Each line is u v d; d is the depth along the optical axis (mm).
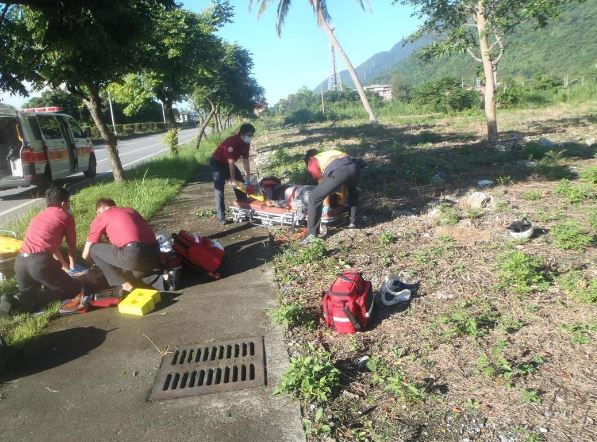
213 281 5699
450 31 15000
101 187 11945
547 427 2914
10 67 9008
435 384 3398
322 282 5348
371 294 4434
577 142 13570
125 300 5020
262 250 6625
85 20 8062
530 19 13281
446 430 2973
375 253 6066
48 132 13570
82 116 52969
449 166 11023
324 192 6500
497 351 3613
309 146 18484
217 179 7906
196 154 19047
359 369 3688
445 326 4121
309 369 3465
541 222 6645
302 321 4473
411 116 34031
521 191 8438
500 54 14617
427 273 5293
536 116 23297
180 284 5664
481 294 4645
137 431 3191
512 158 11570
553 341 3768
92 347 4340
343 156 6609
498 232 6367
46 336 4602
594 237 5832
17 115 12211
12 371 4047
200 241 5773
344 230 7125
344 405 3291
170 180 12742
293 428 3113
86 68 10648
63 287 5320
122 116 64812
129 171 15422
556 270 5031
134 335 4508
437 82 37781
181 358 4059
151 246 5309
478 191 8680
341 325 4176
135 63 11703
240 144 7746
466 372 3492
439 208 7551
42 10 7738
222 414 3299
